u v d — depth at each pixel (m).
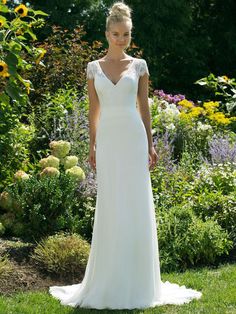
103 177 4.66
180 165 8.09
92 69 4.75
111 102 4.65
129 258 4.61
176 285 5.08
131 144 4.64
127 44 4.68
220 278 5.30
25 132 7.29
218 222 6.39
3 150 6.91
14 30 6.21
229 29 18.17
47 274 5.19
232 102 10.35
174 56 17.80
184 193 6.83
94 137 4.87
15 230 6.21
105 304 4.58
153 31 16.66
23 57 9.02
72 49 9.62
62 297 4.73
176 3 16.53
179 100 10.84
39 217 6.10
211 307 4.50
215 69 18.45
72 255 5.32
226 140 8.45
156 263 4.76
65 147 7.02
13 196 6.30
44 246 5.47
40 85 9.34
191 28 18.27
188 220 5.99
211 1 18.64
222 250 5.89
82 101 8.32
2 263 5.06
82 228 6.34
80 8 16.42
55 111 8.21
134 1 16.52
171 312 4.43
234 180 6.97
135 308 4.55
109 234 4.62
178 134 9.03
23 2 16.30
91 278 4.70
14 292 4.80
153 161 4.84
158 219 6.05
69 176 6.33
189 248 5.80
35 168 7.28
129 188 4.62
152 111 9.27
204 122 9.81
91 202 6.61
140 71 4.73
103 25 16.14
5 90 6.12
